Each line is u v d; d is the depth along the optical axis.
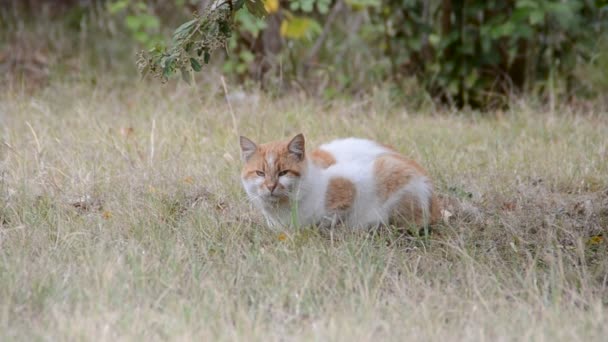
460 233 9.96
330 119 14.55
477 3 16.34
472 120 15.56
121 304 7.81
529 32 15.77
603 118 15.15
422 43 17.19
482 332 7.22
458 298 8.05
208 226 9.99
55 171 11.54
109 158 12.20
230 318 7.66
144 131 13.70
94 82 17.34
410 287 8.42
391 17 17.19
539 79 17.41
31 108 15.15
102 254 8.80
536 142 13.77
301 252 9.21
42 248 9.23
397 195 9.89
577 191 11.66
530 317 7.66
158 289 8.19
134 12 19.81
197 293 8.13
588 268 9.06
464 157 12.80
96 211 10.65
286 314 7.82
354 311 7.73
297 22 16.23
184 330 7.26
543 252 9.34
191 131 13.49
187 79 9.36
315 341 7.02
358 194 9.79
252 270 8.77
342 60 17.94
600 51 17.77
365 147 10.34
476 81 16.67
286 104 15.41
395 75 17.19
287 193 9.46
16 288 8.06
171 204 10.78
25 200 10.57
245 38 16.75
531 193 11.39
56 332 7.27
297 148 9.48
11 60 18.27
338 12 19.39
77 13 20.59
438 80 16.75
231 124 14.03
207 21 9.31
